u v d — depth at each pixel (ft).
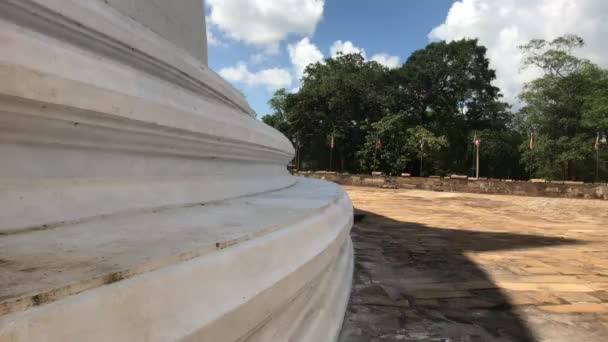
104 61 4.76
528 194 50.90
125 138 4.93
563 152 89.30
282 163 12.17
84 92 4.04
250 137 7.98
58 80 3.75
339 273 8.42
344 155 127.44
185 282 3.06
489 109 124.47
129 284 2.67
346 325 8.18
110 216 4.68
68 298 2.34
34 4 4.15
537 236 20.22
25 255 2.98
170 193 5.74
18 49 3.50
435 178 59.16
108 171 4.93
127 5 6.44
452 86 122.72
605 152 93.86
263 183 9.24
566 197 48.65
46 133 4.04
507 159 115.34
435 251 15.71
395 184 63.72
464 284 11.23
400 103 124.16
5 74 3.29
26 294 2.16
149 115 4.95
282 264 4.42
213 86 8.02
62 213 4.17
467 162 119.14
